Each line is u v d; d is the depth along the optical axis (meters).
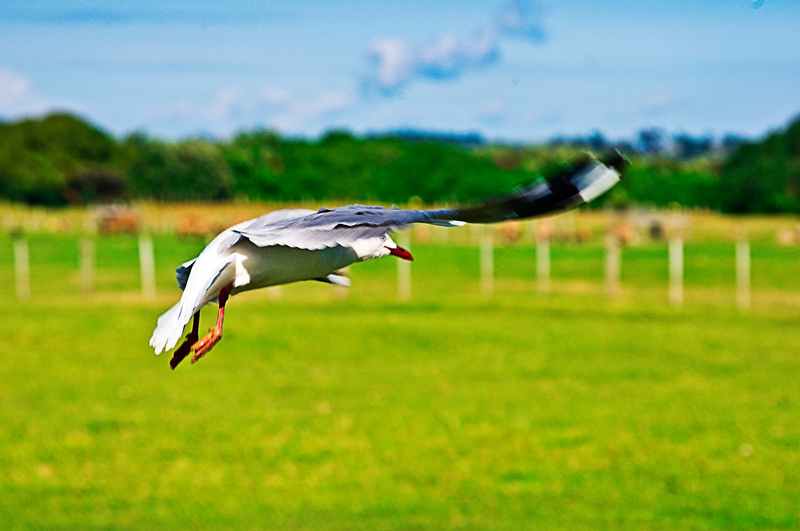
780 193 76.19
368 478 12.01
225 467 12.41
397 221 3.77
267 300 27.53
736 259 42.28
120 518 10.69
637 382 17.11
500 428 13.99
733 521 10.42
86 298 29.86
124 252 47.75
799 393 16.12
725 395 16.00
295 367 18.69
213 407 15.32
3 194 96.69
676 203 79.62
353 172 84.75
